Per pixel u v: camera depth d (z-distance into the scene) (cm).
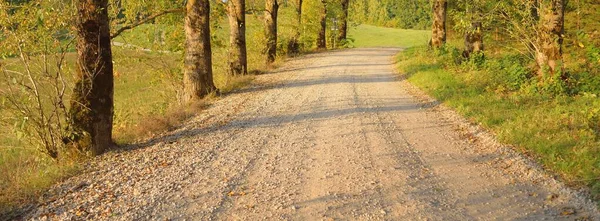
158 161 787
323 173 701
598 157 668
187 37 1526
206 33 1533
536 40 1345
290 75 2125
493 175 676
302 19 4084
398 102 1346
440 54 2386
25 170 762
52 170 726
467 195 600
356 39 7169
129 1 1348
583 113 917
